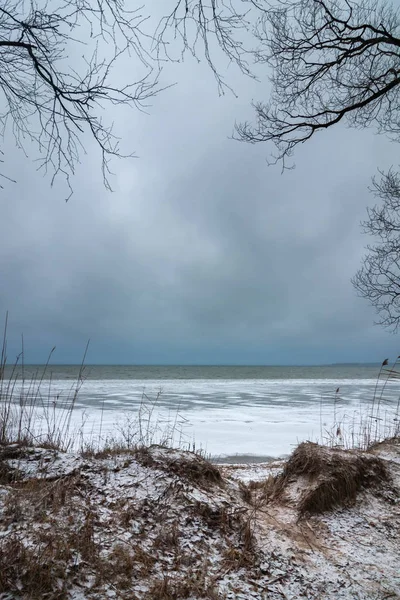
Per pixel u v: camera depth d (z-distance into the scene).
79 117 3.66
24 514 3.16
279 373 98.81
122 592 2.62
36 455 4.34
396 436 7.79
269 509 4.41
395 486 5.10
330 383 46.34
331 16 4.61
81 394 25.34
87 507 3.46
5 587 2.40
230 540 3.48
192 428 13.79
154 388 33.69
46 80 3.43
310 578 3.23
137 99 3.62
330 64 5.06
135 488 3.86
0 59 3.44
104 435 10.38
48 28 3.25
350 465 4.95
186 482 4.05
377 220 7.58
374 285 7.76
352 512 4.49
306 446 5.25
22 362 5.38
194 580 2.90
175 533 3.35
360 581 3.27
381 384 43.25
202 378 62.09
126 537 3.19
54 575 2.58
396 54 4.97
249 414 17.88
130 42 3.38
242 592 2.90
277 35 5.02
